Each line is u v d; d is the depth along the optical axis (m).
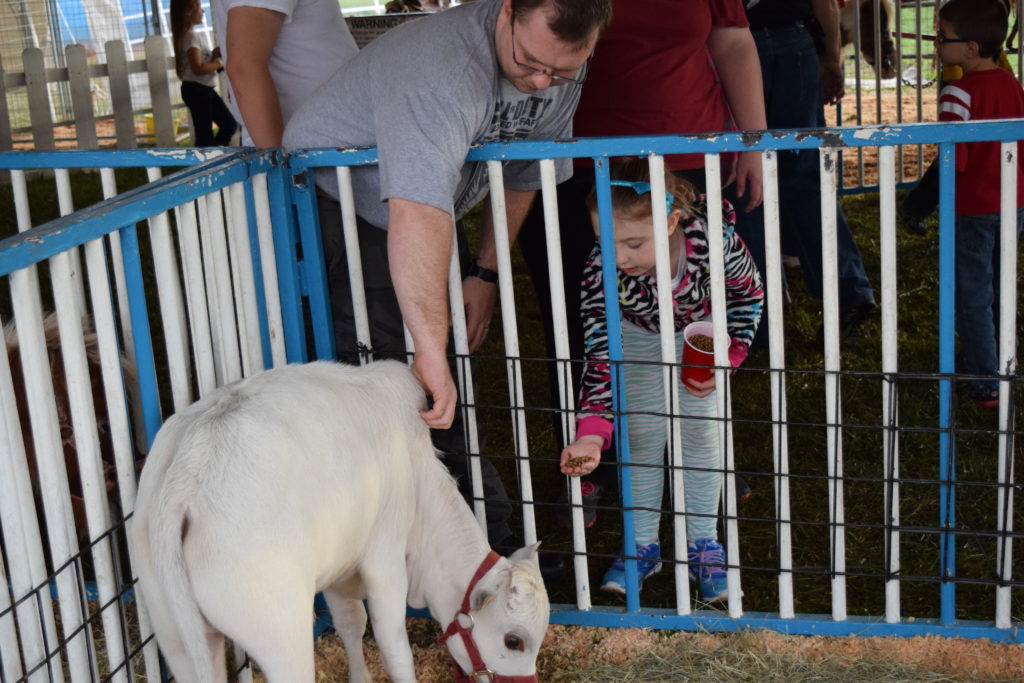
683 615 3.05
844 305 5.05
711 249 2.65
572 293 3.78
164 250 2.40
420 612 3.20
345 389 2.38
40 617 2.14
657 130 4.04
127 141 11.09
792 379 4.82
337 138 2.83
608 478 3.78
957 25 4.29
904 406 4.49
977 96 4.31
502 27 2.56
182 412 2.20
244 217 2.70
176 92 13.76
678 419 2.83
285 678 2.07
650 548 3.34
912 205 5.24
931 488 3.88
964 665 2.86
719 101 4.27
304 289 2.95
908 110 10.49
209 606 2.01
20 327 2.02
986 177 4.07
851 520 3.71
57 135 12.80
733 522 2.92
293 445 2.12
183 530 1.99
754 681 2.84
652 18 3.89
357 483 2.26
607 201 2.69
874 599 3.26
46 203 8.48
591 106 4.08
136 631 3.11
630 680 2.88
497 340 5.50
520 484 2.99
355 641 2.72
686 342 2.79
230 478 2.01
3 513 2.01
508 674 2.45
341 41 3.54
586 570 3.07
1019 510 3.70
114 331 2.26
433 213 2.51
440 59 2.56
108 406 2.29
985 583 2.84
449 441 3.10
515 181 3.06
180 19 9.74
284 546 2.04
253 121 3.30
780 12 5.07
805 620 2.99
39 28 12.99
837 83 6.02
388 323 3.00
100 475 2.25
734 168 4.63
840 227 5.02
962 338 4.36
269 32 3.28
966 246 4.20
